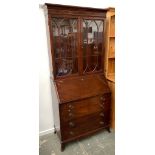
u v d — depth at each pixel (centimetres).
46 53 202
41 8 184
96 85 207
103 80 217
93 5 217
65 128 189
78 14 182
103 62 220
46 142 211
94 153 189
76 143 208
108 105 216
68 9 174
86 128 206
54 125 227
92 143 207
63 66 194
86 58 206
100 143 206
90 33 201
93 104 202
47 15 169
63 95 182
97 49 212
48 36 182
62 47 187
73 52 195
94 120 209
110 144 204
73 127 195
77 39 191
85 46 201
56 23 176
